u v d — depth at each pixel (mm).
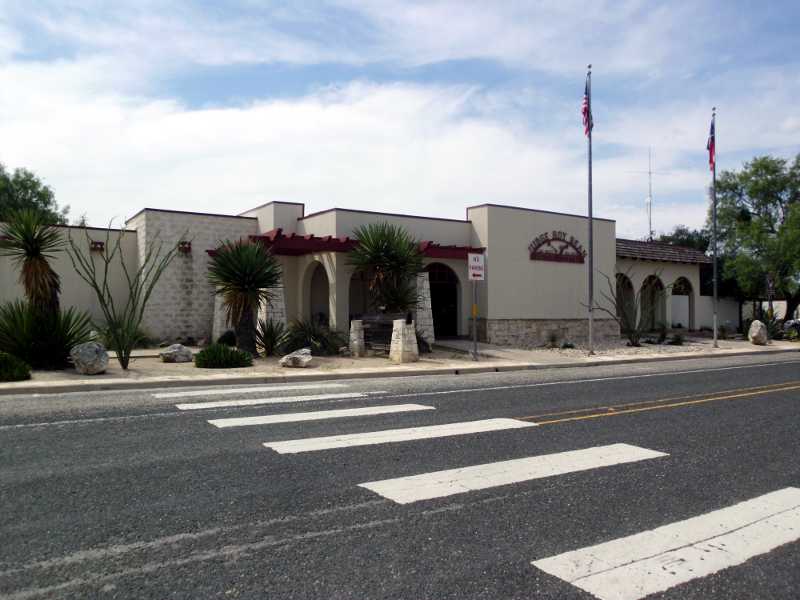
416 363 16547
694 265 32906
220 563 3998
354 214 21359
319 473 5977
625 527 4750
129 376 12586
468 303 23375
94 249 20938
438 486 5660
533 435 7852
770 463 6676
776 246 32469
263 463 6285
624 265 29734
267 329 17812
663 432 8180
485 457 6711
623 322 26625
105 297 21125
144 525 4602
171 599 3527
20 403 9633
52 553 4105
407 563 4043
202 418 8531
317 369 14773
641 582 3838
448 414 9203
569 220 25500
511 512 5035
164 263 18391
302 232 22891
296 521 4738
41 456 6406
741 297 37469
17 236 13633
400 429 8031
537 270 24453
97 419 8352
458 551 4246
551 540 4469
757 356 22609
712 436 7969
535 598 3609
